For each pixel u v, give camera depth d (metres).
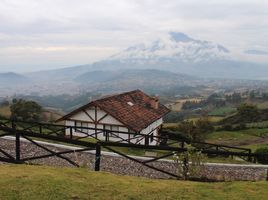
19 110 52.56
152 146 15.49
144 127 42.09
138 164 20.61
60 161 19.77
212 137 68.88
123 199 9.86
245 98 166.12
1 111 64.69
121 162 20.70
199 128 56.47
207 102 166.88
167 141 44.56
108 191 10.40
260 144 61.09
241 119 90.00
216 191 11.08
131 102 47.31
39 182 10.63
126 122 40.72
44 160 19.73
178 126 54.84
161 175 18.73
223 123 90.81
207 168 21.88
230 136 70.69
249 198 10.45
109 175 12.45
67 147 23.44
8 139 25.05
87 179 11.49
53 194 9.80
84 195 9.93
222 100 167.38
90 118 42.84
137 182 11.73
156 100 50.00
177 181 12.59
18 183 10.47
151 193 10.52
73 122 43.94
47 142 24.95
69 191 10.12
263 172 22.06
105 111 41.31
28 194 9.69
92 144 13.69
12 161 14.07
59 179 11.08
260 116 90.44
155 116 47.22
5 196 9.48
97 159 13.59
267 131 74.25
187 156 15.49
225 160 29.02
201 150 16.34
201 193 10.80
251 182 12.34
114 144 14.42
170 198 10.19
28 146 22.89
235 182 12.29
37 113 54.56
